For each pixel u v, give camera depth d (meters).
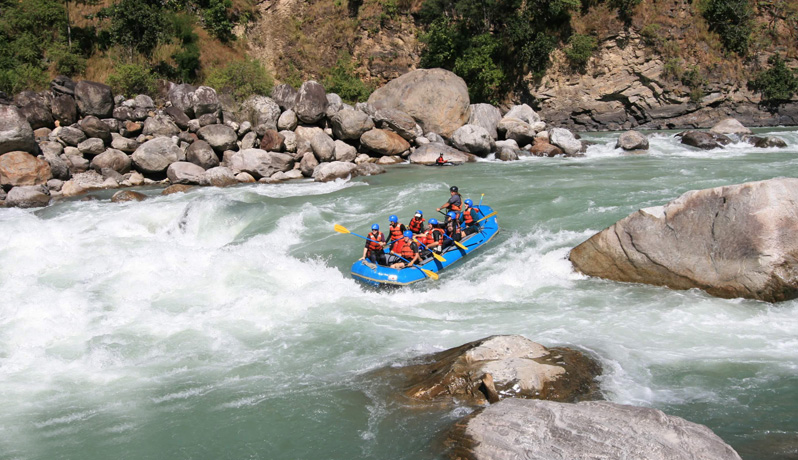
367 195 17.19
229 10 32.06
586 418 5.62
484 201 15.79
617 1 33.53
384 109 24.22
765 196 9.50
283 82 32.28
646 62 33.19
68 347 8.75
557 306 9.72
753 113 32.97
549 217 14.08
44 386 7.67
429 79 25.47
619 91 33.47
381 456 5.92
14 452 6.32
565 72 33.94
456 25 34.00
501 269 11.55
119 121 20.92
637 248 10.48
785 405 6.48
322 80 32.84
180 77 27.58
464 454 5.57
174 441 6.45
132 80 23.56
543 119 34.22
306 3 34.16
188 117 22.09
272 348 8.62
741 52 33.28
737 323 8.71
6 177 17.31
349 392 7.20
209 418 6.84
